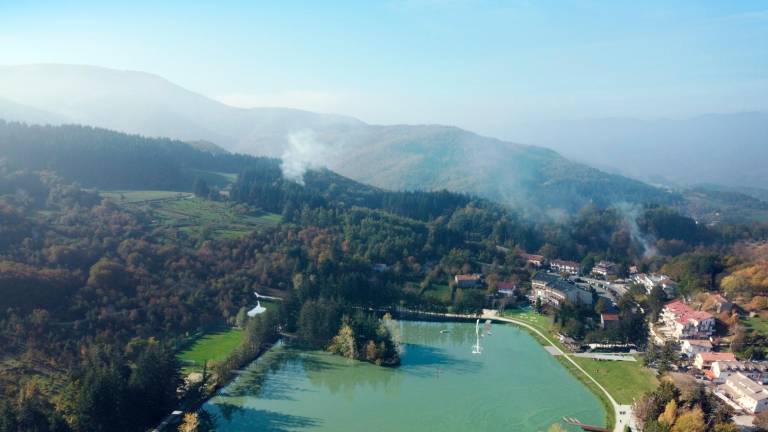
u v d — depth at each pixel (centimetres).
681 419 13412
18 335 16225
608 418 15400
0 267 17862
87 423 13350
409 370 19150
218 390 17112
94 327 17875
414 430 14862
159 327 19638
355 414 15712
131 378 14875
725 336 19750
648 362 18388
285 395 16938
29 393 13562
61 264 19988
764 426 13800
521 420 15462
